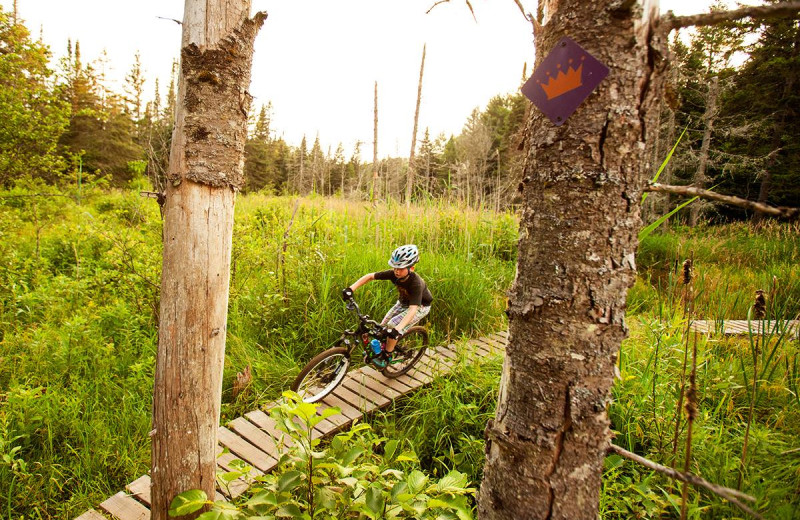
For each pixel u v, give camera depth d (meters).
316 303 5.05
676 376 3.60
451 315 5.79
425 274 6.01
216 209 1.87
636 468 2.83
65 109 9.34
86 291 5.31
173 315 1.86
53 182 10.41
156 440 1.93
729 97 15.57
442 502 1.74
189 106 1.80
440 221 8.17
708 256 9.50
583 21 1.25
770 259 9.16
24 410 3.08
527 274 1.44
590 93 1.25
